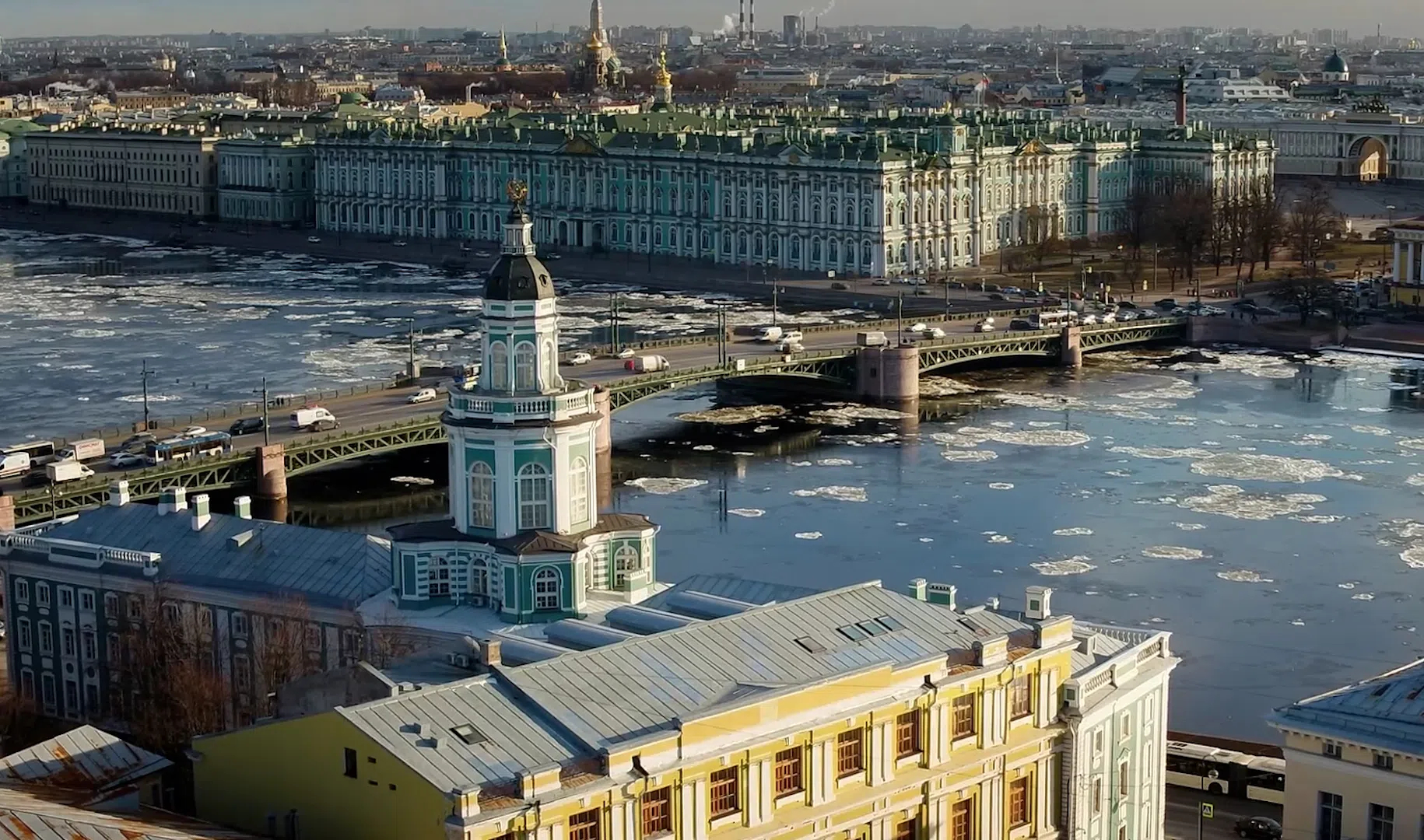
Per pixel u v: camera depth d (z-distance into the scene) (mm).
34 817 100062
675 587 152250
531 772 101625
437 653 142125
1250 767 159250
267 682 160000
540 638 139125
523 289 156375
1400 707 120062
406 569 160125
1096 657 134875
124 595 175250
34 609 180875
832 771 113938
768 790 110750
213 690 161875
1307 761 120562
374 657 158750
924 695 117750
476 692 110000
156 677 169625
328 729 106500
